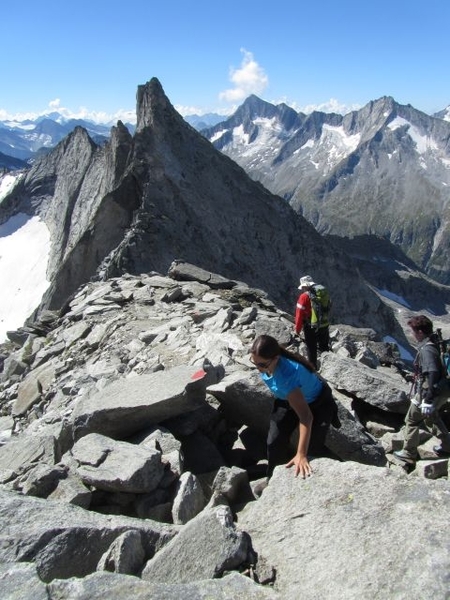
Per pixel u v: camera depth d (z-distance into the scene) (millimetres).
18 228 113688
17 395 19594
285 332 15328
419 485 5973
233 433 10711
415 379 9602
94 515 6770
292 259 79500
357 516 5852
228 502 7910
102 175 88750
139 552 6211
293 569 5613
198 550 5871
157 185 62688
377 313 91500
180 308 21000
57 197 110500
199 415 10016
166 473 8211
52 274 93688
